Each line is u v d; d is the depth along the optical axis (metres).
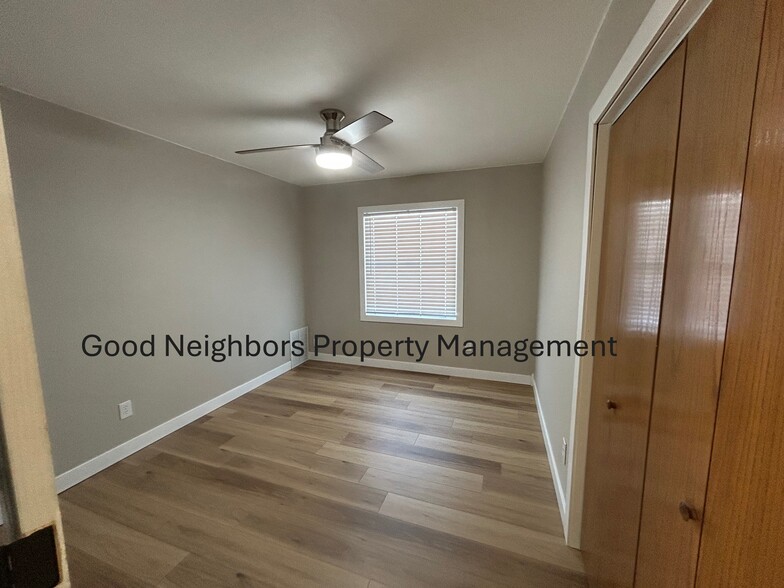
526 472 2.10
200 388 2.89
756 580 0.52
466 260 3.64
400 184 3.79
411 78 1.72
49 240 1.90
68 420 2.00
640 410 0.96
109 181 2.18
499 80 1.73
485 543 1.58
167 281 2.58
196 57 1.53
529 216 3.38
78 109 2.00
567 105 1.94
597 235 1.38
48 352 1.91
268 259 3.67
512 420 2.78
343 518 1.74
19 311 0.32
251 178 3.40
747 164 0.54
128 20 1.28
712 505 0.62
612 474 1.17
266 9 1.24
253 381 3.49
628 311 1.07
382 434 2.58
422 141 2.64
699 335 0.68
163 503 1.85
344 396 3.30
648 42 0.82
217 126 2.28
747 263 0.54
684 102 0.76
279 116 2.14
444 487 1.97
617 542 1.10
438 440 2.48
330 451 2.35
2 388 0.32
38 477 0.34
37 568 0.34
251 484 2.01
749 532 0.53
